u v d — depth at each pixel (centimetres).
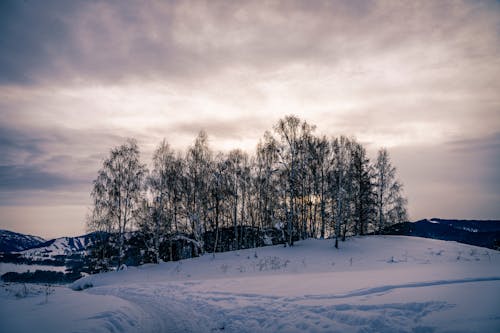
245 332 818
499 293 826
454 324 618
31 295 1541
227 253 3603
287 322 817
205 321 962
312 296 1048
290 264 2733
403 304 791
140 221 3697
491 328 570
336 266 2527
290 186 3634
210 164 3997
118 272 3319
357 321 732
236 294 1302
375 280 1254
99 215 3628
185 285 1827
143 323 970
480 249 3266
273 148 3803
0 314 991
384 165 4453
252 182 4503
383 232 4609
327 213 3991
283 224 3747
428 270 1527
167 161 3878
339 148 3569
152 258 3884
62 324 837
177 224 3856
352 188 3722
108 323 864
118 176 3712
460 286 955
